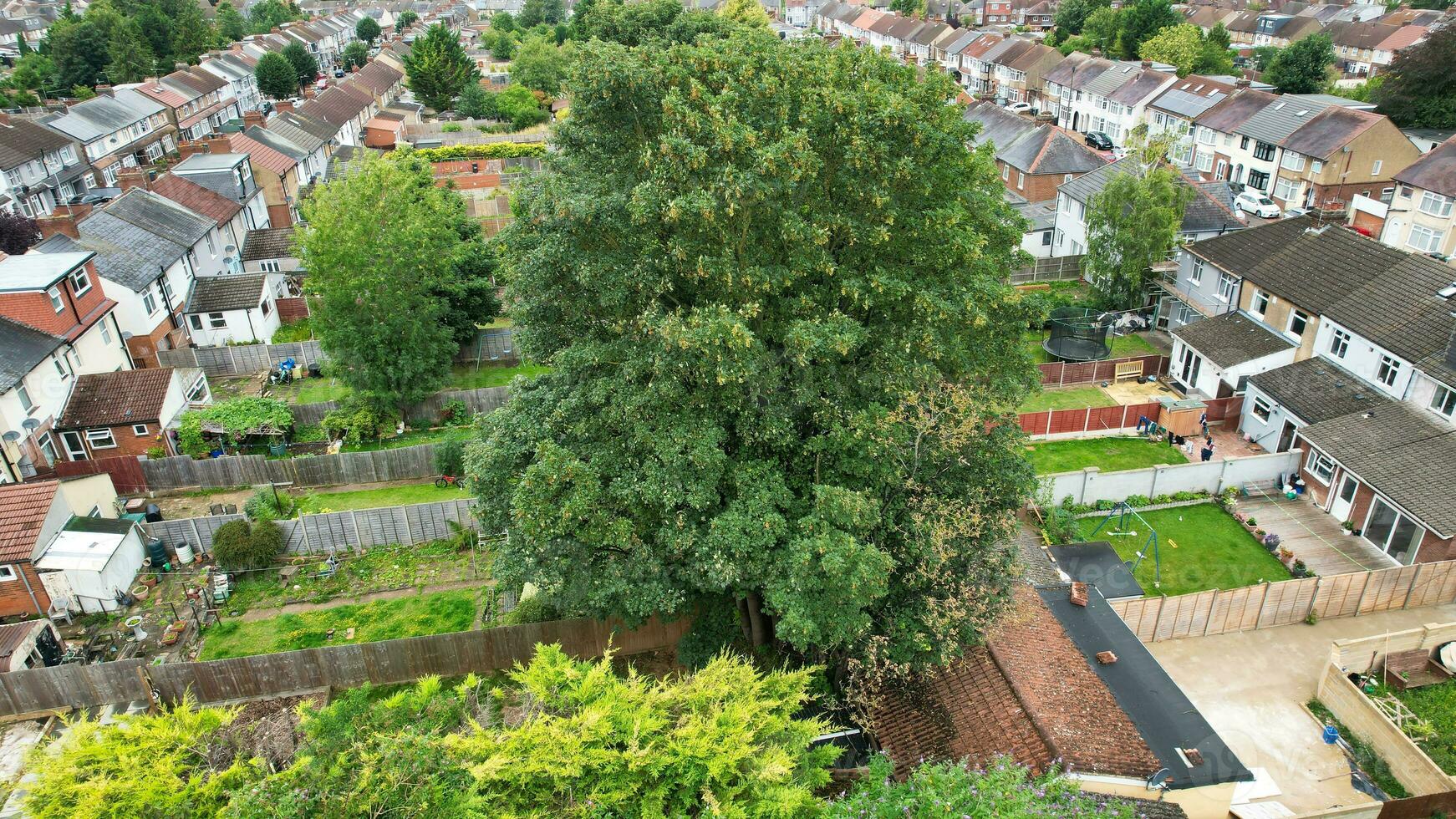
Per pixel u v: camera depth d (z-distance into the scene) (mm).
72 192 72438
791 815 13508
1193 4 151500
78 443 37000
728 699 15398
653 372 21156
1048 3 150625
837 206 22609
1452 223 51562
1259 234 43188
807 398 20938
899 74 25016
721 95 20484
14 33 137125
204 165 58469
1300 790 21859
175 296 47531
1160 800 18156
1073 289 53938
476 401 41844
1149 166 46000
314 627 28766
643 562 20922
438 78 94062
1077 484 33531
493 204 65750
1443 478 29516
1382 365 34344
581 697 14758
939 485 22641
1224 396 39688
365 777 12641
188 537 31922
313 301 39062
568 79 22719
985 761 18922
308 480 36750
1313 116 65062
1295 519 32938
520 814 13477
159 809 13141
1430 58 71750
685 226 20688
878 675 20344
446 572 31500
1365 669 25203
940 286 22922
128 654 27375
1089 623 23141
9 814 15109
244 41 123500
